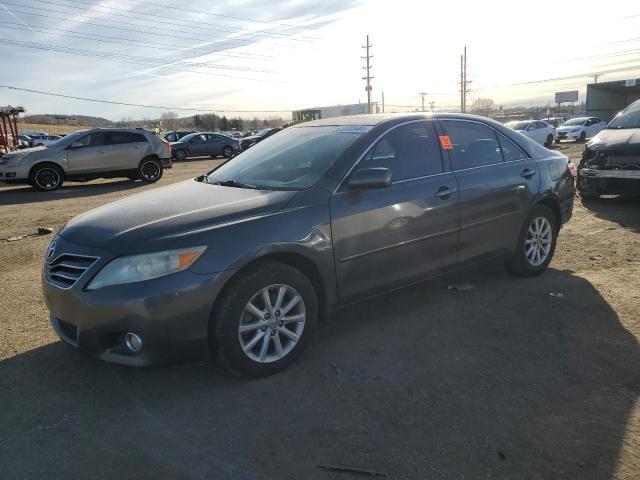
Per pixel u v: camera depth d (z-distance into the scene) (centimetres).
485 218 464
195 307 308
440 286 507
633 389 320
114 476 254
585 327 407
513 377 337
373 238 384
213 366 359
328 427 288
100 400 321
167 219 329
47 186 1445
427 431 283
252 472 254
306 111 5028
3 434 289
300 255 349
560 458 260
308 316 357
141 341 302
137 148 1584
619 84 3825
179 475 253
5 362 372
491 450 267
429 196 418
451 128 463
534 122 2822
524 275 523
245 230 328
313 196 362
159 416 303
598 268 552
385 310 452
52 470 259
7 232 860
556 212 544
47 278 338
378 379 338
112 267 305
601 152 867
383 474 251
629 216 795
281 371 349
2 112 2206
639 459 258
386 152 409
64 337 333
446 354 370
